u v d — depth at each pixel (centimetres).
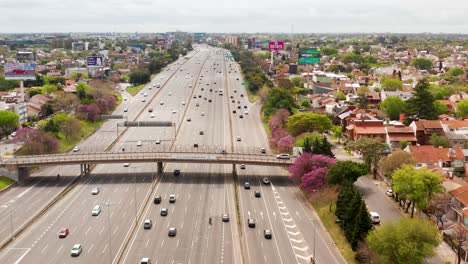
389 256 11950
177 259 13000
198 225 15238
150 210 16438
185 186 18938
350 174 16600
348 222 13750
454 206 15538
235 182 19388
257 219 15688
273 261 12888
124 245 13762
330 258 13038
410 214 15712
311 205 16875
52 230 14812
